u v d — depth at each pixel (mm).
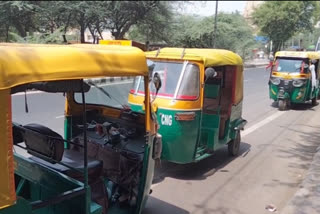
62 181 3537
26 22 21094
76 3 21250
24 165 3951
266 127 10680
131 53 3656
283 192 5969
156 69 6473
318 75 14891
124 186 4504
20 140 3957
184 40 30719
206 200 5559
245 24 36875
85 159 3467
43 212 3760
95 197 3965
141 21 25547
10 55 2664
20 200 2824
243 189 6047
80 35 23734
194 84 6203
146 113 4062
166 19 26531
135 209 4316
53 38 19188
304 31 32750
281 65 13914
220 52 7070
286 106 13680
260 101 15359
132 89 6762
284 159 7719
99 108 5477
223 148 8461
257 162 7504
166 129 6090
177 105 6027
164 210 5145
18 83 2631
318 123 11406
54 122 9312
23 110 9375
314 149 8492
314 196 5469
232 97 7410
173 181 6281
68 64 2990
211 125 6895
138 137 5016
